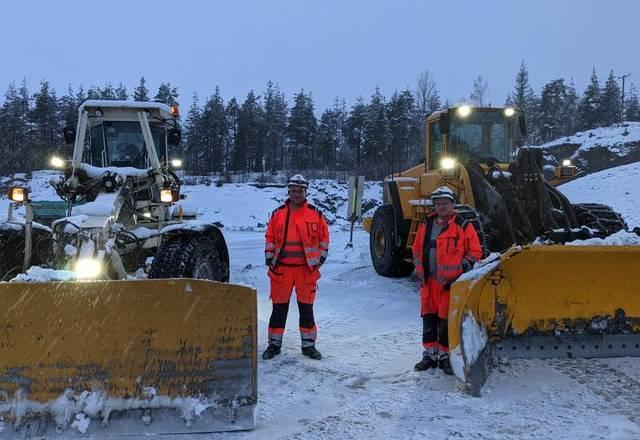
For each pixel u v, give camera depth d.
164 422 3.51
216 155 57.19
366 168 47.12
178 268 5.30
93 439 3.41
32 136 53.22
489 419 3.69
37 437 3.41
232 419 3.56
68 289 3.50
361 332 6.00
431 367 4.73
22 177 47.16
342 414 3.82
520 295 4.58
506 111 8.41
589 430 3.49
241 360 3.61
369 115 52.91
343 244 13.60
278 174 52.53
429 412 3.82
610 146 35.56
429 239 4.76
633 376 4.31
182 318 3.57
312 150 56.31
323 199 33.22
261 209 30.16
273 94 61.28
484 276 4.17
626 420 3.61
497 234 6.52
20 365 3.48
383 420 3.72
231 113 59.69
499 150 8.38
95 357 3.52
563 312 4.65
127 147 6.95
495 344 4.59
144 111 6.81
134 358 3.54
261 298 7.73
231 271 10.27
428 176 7.84
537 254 4.32
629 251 4.36
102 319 3.53
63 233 4.82
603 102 59.38
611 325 4.70
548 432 3.48
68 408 3.48
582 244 4.39
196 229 5.60
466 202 6.86
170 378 3.56
